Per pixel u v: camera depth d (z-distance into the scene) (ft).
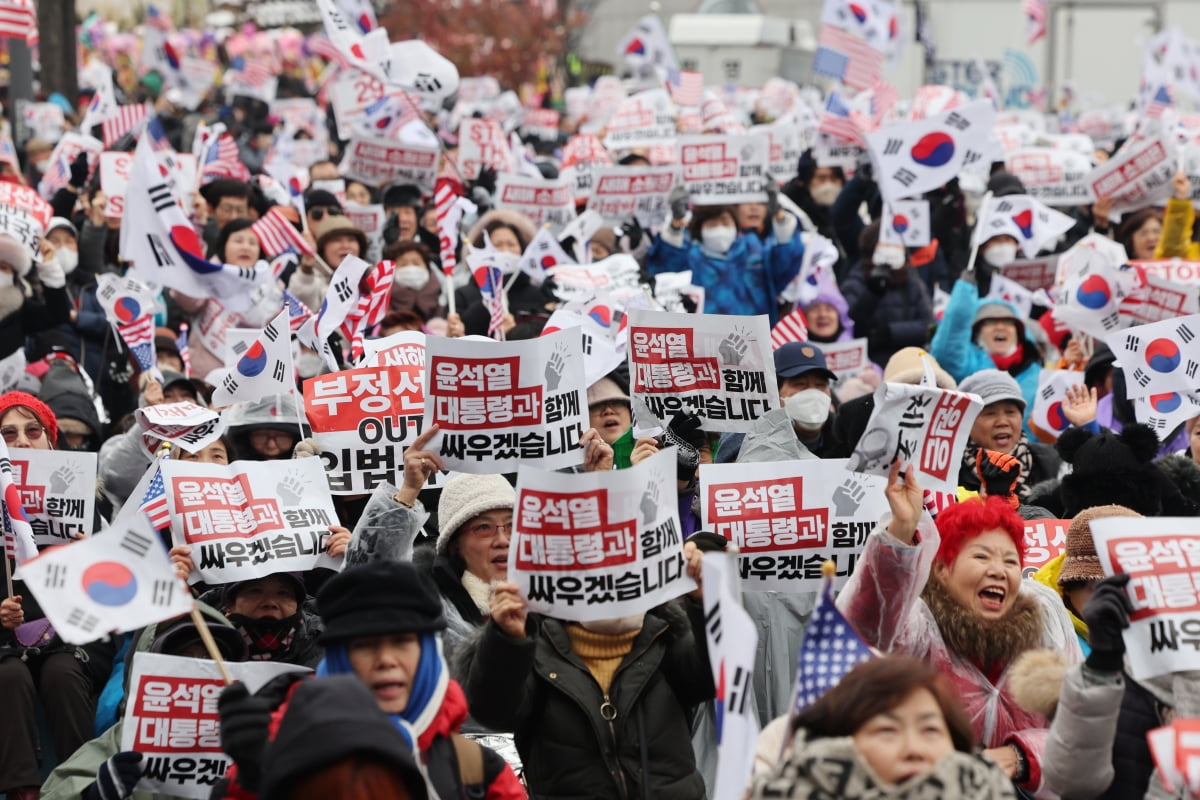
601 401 40.83
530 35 197.36
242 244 63.26
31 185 97.04
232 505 33.86
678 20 168.86
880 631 28.55
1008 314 57.16
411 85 66.74
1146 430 37.09
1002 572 28.86
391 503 32.50
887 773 20.01
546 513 27.71
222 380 40.32
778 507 33.73
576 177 87.97
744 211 67.51
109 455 43.27
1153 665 25.22
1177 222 68.18
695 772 28.07
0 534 35.83
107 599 22.99
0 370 53.72
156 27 142.61
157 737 29.37
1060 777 25.31
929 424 29.99
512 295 63.00
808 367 43.39
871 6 85.61
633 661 28.17
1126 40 168.86
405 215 75.61
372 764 18.72
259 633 33.55
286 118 124.77
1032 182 93.86
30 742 35.76
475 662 26.66
